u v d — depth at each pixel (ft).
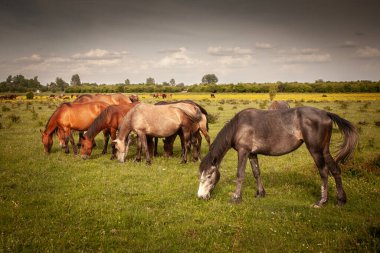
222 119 84.84
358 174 28.55
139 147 36.96
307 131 21.42
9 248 16.19
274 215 20.62
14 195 24.27
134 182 28.40
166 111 35.19
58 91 484.74
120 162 36.19
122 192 25.50
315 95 246.88
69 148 46.06
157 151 44.78
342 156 21.93
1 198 23.59
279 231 18.39
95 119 37.83
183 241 17.22
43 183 27.81
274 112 22.85
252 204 22.76
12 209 21.44
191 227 18.98
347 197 23.59
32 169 32.55
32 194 24.84
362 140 50.52
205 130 38.40
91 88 380.17
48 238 17.48
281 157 40.27
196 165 35.47
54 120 40.19
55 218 20.33
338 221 19.53
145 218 20.20
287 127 22.09
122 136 35.73
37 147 45.47
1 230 18.24
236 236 17.71
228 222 19.70
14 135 56.85
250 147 22.85
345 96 224.94
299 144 22.45
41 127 68.85
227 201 23.66
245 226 18.97
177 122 35.37
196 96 255.09
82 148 37.58
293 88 310.04
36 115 89.51
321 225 19.12
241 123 22.86
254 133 22.59
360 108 111.45
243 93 315.58
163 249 16.34
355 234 17.07
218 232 18.39
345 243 16.40
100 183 27.86
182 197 24.21
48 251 15.97
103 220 20.01
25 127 68.90
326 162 21.99
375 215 20.48
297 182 28.25
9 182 27.61
